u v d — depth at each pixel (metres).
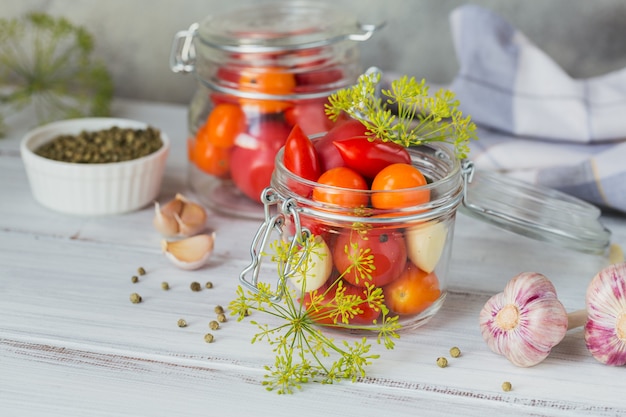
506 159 0.84
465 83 0.90
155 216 0.80
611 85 0.90
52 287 0.73
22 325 0.68
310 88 0.78
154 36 1.05
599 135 0.86
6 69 1.07
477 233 0.82
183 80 1.06
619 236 0.81
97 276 0.74
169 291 0.73
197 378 0.64
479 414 0.62
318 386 0.64
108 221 0.82
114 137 0.85
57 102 1.05
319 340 0.64
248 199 0.82
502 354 0.66
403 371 0.65
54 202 0.82
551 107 0.88
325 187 0.63
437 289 0.67
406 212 0.63
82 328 0.68
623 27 0.99
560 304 0.64
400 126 0.67
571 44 1.01
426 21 1.01
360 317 0.65
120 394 0.63
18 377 0.64
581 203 0.78
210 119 0.79
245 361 0.66
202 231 0.81
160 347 0.67
